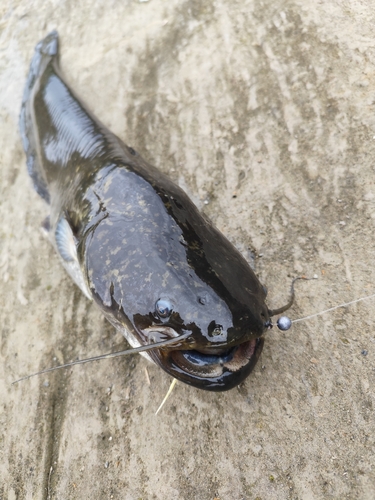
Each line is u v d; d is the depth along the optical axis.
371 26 1.04
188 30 1.23
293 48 1.07
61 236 0.97
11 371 1.00
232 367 0.85
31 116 1.21
